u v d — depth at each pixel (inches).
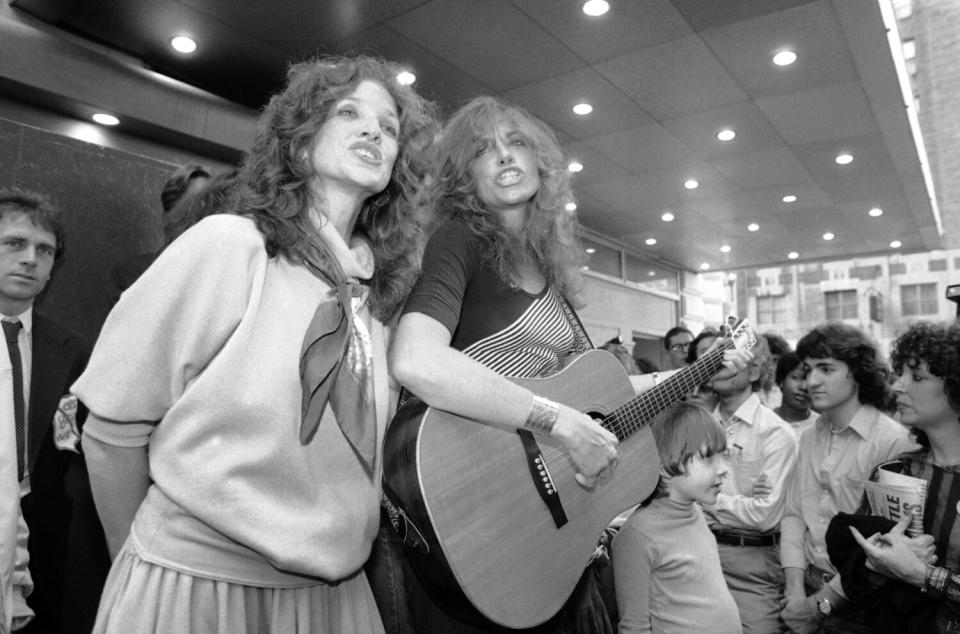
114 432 35.9
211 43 200.2
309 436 37.1
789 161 293.0
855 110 241.1
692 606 68.7
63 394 76.3
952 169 730.2
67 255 113.6
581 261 67.8
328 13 183.0
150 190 125.6
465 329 56.7
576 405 58.6
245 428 35.9
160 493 37.0
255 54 206.5
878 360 88.0
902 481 64.3
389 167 45.3
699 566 70.3
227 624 35.9
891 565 60.6
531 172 60.6
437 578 49.3
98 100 184.2
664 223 401.4
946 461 65.4
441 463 48.8
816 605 82.1
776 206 362.9
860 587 66.1
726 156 287.9
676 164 297.6
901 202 354.6
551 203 63.0
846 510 86.6
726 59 207.0
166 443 36.0
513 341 57.3
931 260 1131.3
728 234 429.1
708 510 93.7
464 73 216.2
